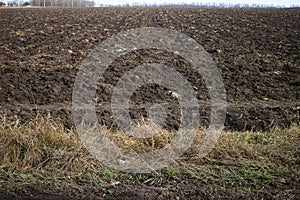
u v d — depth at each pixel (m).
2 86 9.20
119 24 19.06
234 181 4.54
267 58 12.21
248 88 9.61
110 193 4.31
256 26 17.92
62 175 4.66
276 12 25.55
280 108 8.00
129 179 4.62
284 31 16.53
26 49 13.09
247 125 7.09
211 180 4.57
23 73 10.23
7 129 5.46
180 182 4.55
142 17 22.78
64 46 13.52
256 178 4.59
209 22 19.47
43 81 9.59
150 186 4.48
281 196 4.29
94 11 30.02
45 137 5.34
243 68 11.10
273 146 5.40
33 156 4.91
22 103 8.24
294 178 4.62
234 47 13.55
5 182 4.50
